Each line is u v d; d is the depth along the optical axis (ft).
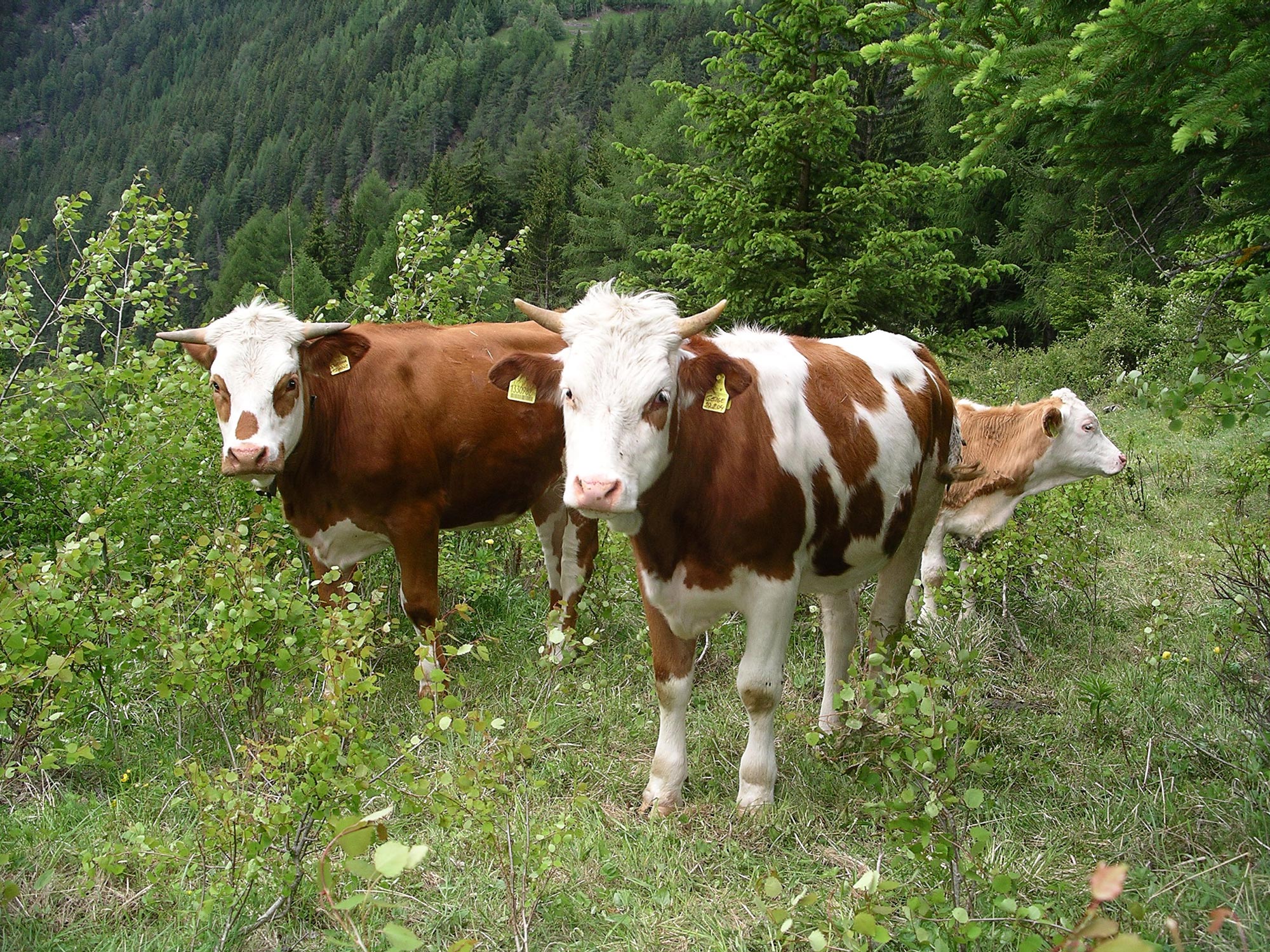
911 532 17.13
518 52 426.92
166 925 10.71
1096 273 69.51
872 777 11.45
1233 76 10.64
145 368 19.47
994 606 22.18
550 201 146.20
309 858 11.25
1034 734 15.89
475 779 11.01
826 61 25.88
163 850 10.88
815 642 20.93
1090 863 11.87
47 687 13.09
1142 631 20.16
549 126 310.86
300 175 371.56
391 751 15.35
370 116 401.29
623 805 14.37
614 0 615.98
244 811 10.69
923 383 16.80
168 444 19.29
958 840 11.09
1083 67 11.29
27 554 19.27
